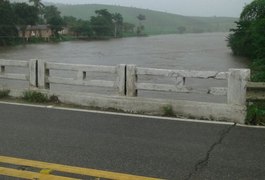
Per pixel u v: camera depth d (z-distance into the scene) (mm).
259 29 31297
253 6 44875
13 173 5070
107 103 8852
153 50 67188
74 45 84750
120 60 46344
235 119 7742
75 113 8461
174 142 6453
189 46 82188
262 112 7945
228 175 5102
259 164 5488
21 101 9648
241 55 55250
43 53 57594
